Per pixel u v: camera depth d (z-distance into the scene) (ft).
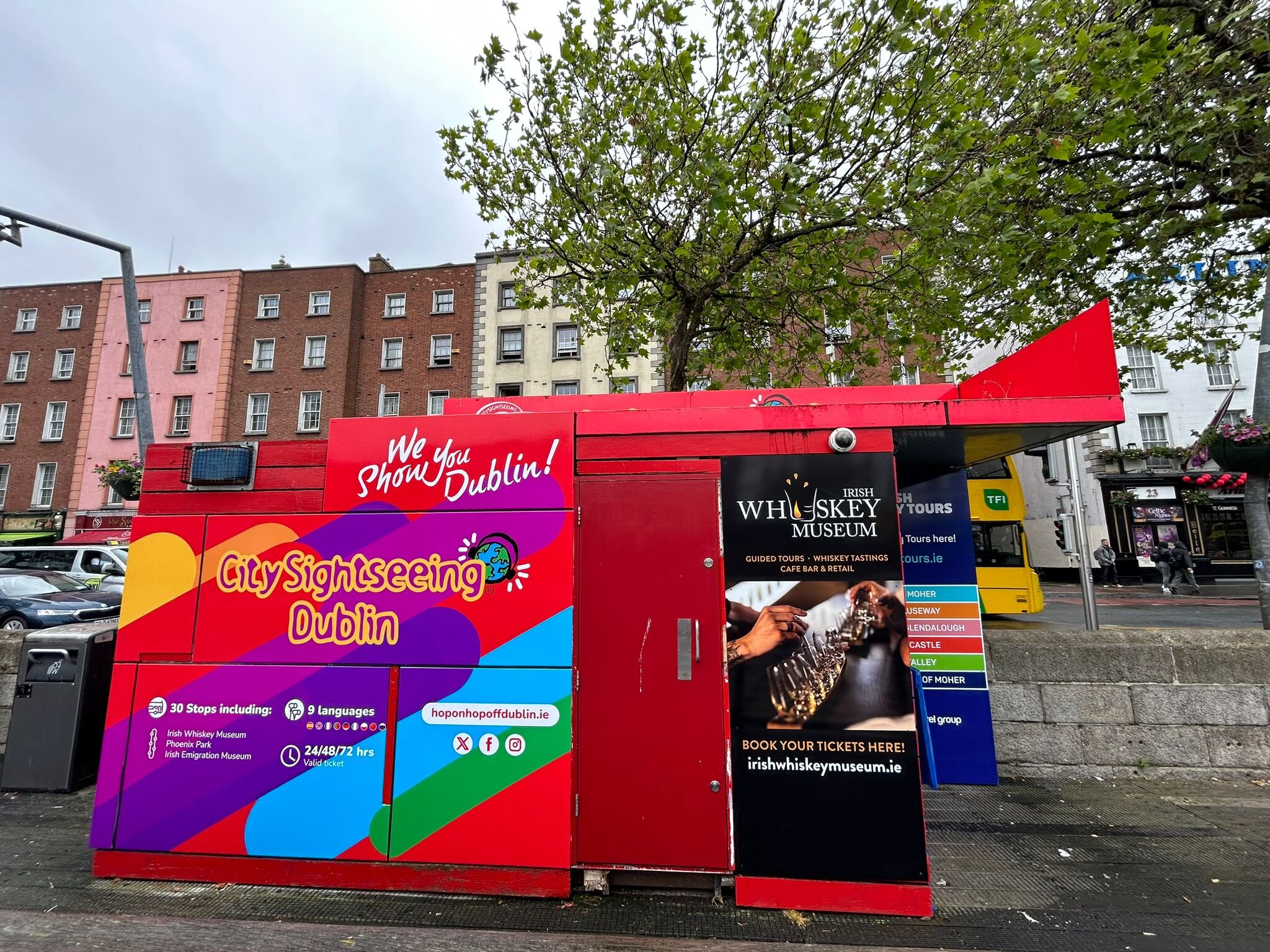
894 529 10.42
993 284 22.98
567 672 10.56
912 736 10.02
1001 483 32.53
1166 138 21.72
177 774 11.03
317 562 11.21
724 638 10.44
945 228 19.24
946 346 29.35
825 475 10.65
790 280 24.54
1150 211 23.49
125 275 33.19
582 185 23.58
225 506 11.53
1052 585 72.95
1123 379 73.31
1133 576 73.97
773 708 10.23
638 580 10.67
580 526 10.87
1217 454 16.52
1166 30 17.66
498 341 86.12
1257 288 26.58
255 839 10.76
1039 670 15.70
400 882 10.48
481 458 11.18
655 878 10.37
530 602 10.77
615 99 23.04
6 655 17.48
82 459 89.81
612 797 10.30
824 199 21.03
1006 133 20.22
